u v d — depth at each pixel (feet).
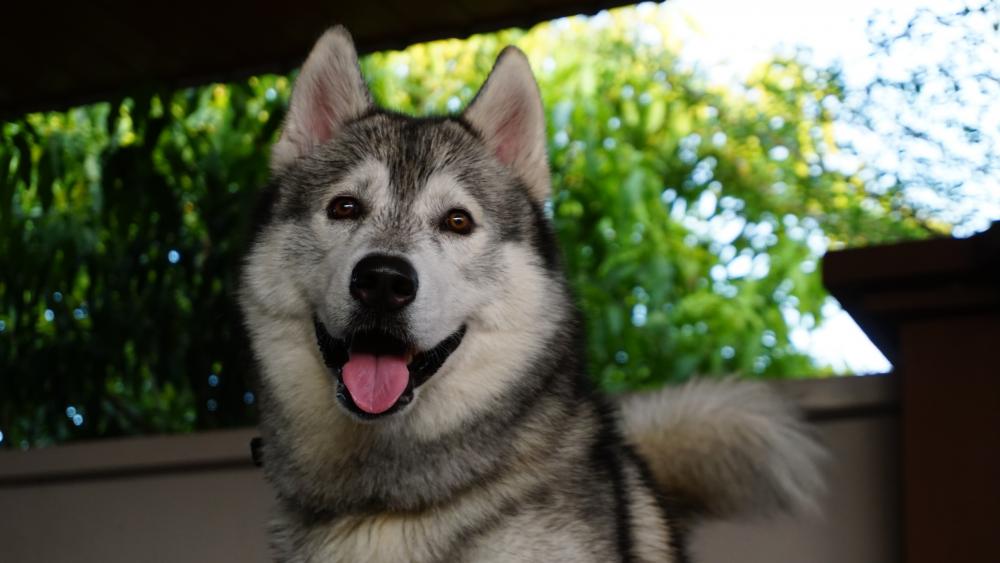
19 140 5.28
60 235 5.36
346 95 3.30
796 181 6.84
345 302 2.83
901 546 3.36
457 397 2.96
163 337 5.23
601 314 5.78
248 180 5.20
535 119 3.26
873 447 3.47
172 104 5.36
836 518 3.46
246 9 4.57
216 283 5.26
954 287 3.15
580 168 6.10
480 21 4.57
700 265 6.57
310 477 2.99
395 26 4.64
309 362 3.02
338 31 3.29
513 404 2.99
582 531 2.85
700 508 3.50
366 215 3.03
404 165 3.08
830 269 3.26
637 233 6.19
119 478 4.26
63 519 4.32
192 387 5.17
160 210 5.16
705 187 6.77
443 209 3.04
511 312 3.04
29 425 5.62
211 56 4.95
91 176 5.82
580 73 6.15
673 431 3.44
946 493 3.09
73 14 4.60
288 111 3.27
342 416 2.96
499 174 3.21
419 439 2.93
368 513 2.94
